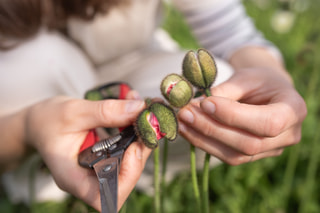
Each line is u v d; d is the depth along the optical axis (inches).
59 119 11.0
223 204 18.2
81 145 10.9
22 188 18.7
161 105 10.0
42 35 16.5
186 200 18.5
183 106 10.6
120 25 18.3
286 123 10.5
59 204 18.9
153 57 20.5
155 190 11.9
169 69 17.7
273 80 11.9
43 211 18.5
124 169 10.0
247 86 11.8
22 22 15.5
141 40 20.1
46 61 15.9
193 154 11.4
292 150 18.1
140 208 18.2
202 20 20.0
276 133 10.4
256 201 18.6
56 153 10.8
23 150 14.0
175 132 10.0
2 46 15.6
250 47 19.0
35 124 11.6
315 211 18.0
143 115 9.9
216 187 18.9
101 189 8.8
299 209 17.8
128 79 19.3
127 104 10.4
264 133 10.3
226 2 19.7
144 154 10.6
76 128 10.9
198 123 10.7
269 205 18.3
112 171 9.2
